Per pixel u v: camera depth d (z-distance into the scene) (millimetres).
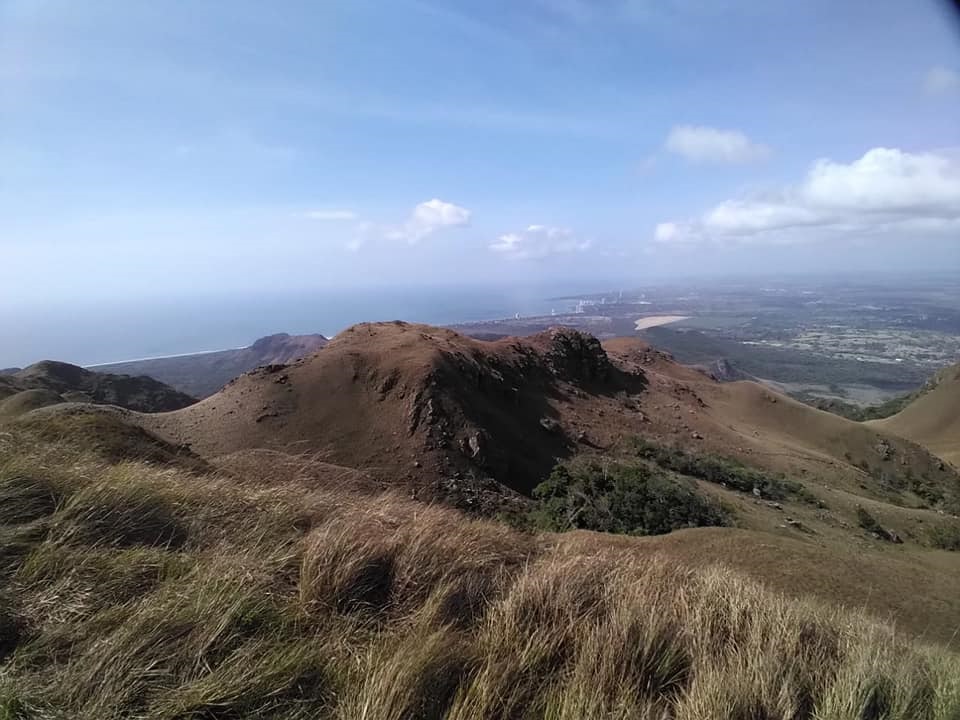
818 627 4551
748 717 3115
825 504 34656
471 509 25484
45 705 2576
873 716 3396
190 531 4531
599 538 13891
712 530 15719
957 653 6070
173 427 29469
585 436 39781
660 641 3637
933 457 56875
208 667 2910
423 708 2895
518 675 3188
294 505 5410
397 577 4160
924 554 21438
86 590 3396
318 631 3496
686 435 45875
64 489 4547
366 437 29891
